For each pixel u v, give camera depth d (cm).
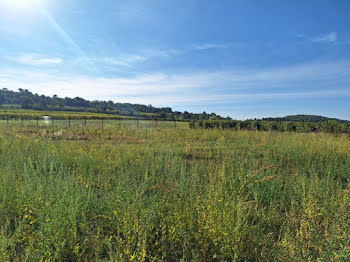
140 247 255
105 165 592
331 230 284
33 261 254
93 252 292
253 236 293
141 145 894
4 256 252
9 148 745
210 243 286
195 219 308
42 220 295
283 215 375
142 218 293
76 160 625
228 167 552
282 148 790
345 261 206
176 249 290
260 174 487
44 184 381
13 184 410
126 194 348
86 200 380
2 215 350
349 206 296
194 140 1073
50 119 3597
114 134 1468
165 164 605
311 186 400
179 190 355
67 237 293
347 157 704
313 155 732
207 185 398
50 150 696
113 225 323
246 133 1158
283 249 260
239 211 298
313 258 251
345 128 1566
